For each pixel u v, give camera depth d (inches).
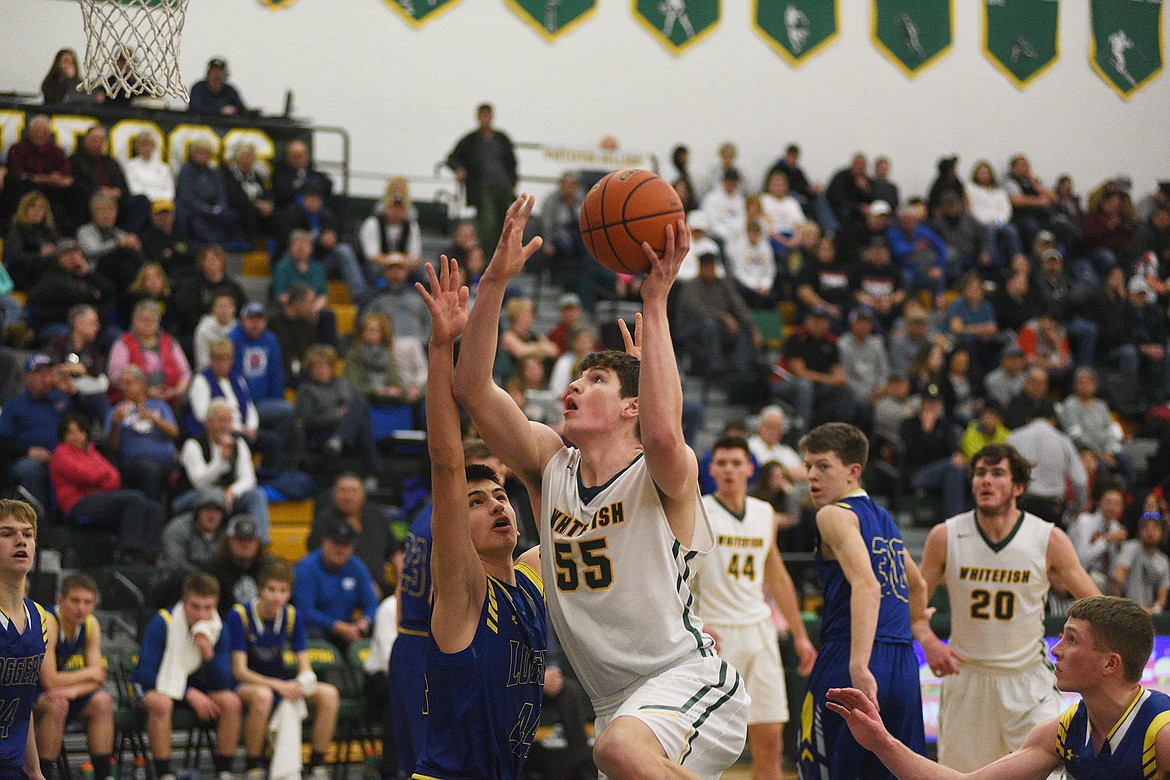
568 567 167.8
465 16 757.3
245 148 619.2
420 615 273.6
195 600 355.6
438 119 752.3
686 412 556.1
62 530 426.3
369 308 568.4
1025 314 710.5
